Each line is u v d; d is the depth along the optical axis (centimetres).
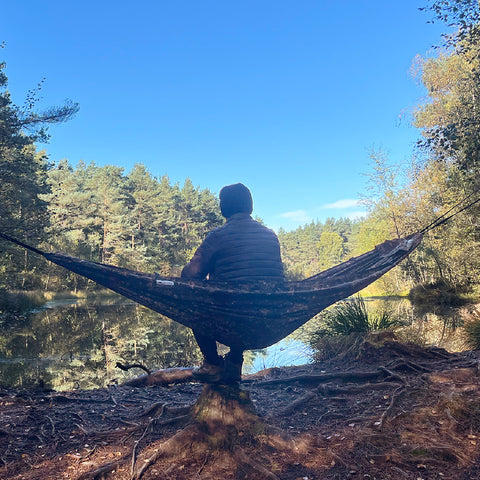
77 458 265
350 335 646
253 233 271
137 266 5234
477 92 1185
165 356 1002
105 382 704
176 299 247
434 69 1952
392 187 2359
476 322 816
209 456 253
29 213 1858
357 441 270
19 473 247
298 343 906
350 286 276
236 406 278
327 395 401
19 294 2647
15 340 1322
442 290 1820
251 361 792
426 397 349
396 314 1290
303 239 12938
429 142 1195
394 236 2417
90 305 3039
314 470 238
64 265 249
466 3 980
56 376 769
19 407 377
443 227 1936
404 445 261
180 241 6788
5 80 1631
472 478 221
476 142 1080
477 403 307
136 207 6025
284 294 250
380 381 436
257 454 254
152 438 289
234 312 245
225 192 285
